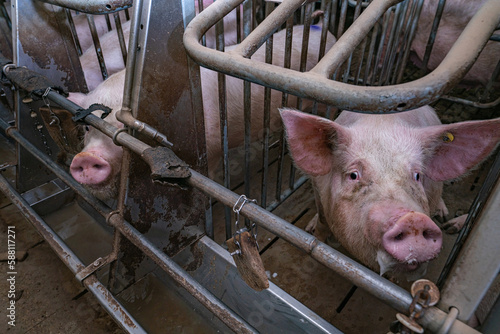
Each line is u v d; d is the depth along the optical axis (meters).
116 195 1.57
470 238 0.52
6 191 1.57
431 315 0.53
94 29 1.74
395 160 1.09
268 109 1.40
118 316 1.02
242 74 0.70
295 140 1.14
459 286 0.53
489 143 0.99
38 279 1.59
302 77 0.61
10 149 2.28
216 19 0.89
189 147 1.21
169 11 0.95
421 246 0.89
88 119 1.06
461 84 2.69
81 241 1.72
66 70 1.70
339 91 0.56
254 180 2.16
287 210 1.95
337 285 1.52
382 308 1.42
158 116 1.05
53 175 1.94
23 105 1.63
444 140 1.10
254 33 0.78
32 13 1.49
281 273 1.58
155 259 1.02
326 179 1.35
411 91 0.50
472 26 0.54
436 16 2.31
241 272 0.82
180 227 1.33
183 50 1.03
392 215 0.92
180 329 1.28
